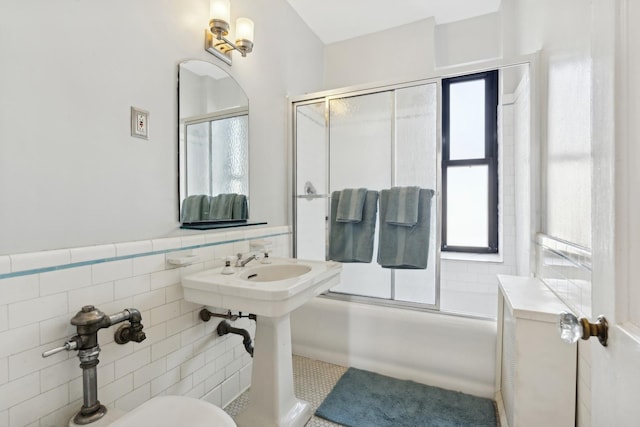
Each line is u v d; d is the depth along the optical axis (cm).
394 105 203
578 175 113
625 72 50
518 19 218
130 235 117
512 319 126
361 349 193
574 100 118
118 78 112
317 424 148
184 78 139
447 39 263
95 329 96
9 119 85
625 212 50
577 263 109
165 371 130
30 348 89
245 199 180
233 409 160
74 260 98
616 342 52
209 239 152
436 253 188
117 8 112
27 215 89
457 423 145
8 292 84
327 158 222
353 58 277
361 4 233
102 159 107
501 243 258
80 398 101
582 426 107
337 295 211
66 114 97
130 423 86
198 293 129
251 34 162
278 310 114
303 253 227
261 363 143
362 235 201
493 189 274
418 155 196
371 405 159
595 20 61
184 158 139
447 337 174
